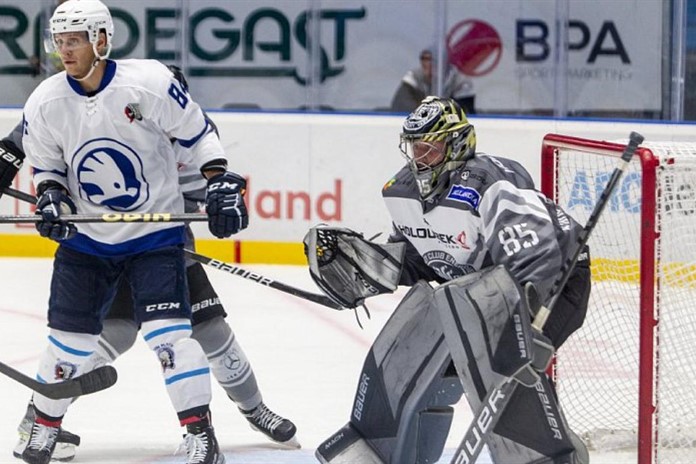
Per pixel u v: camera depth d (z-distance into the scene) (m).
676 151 9.49
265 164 21.11
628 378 12.55
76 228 9.47
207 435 9.44
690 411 10.05
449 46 23.64
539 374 8.03
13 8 23.44
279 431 10.99
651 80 23.36
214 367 10.90
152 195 9.59
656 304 9.47
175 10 23.78
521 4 23.42
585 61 23.50
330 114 21.02
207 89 24.16
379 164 21.00
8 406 12.51
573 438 8.35
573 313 8.78
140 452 10.90
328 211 21.11
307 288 19.27
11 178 10.23
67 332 9.59
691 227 9.89
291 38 23.94
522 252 7.89
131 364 14.48
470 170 8.36
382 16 23.62
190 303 10.70
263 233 21.19
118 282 9.87
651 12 23.12
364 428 8.84
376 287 9.09
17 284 19.30
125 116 9.27
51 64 23.55
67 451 10.52
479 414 7.91
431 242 8.71
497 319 7.82
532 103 23.77
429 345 8.69
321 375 14.21
